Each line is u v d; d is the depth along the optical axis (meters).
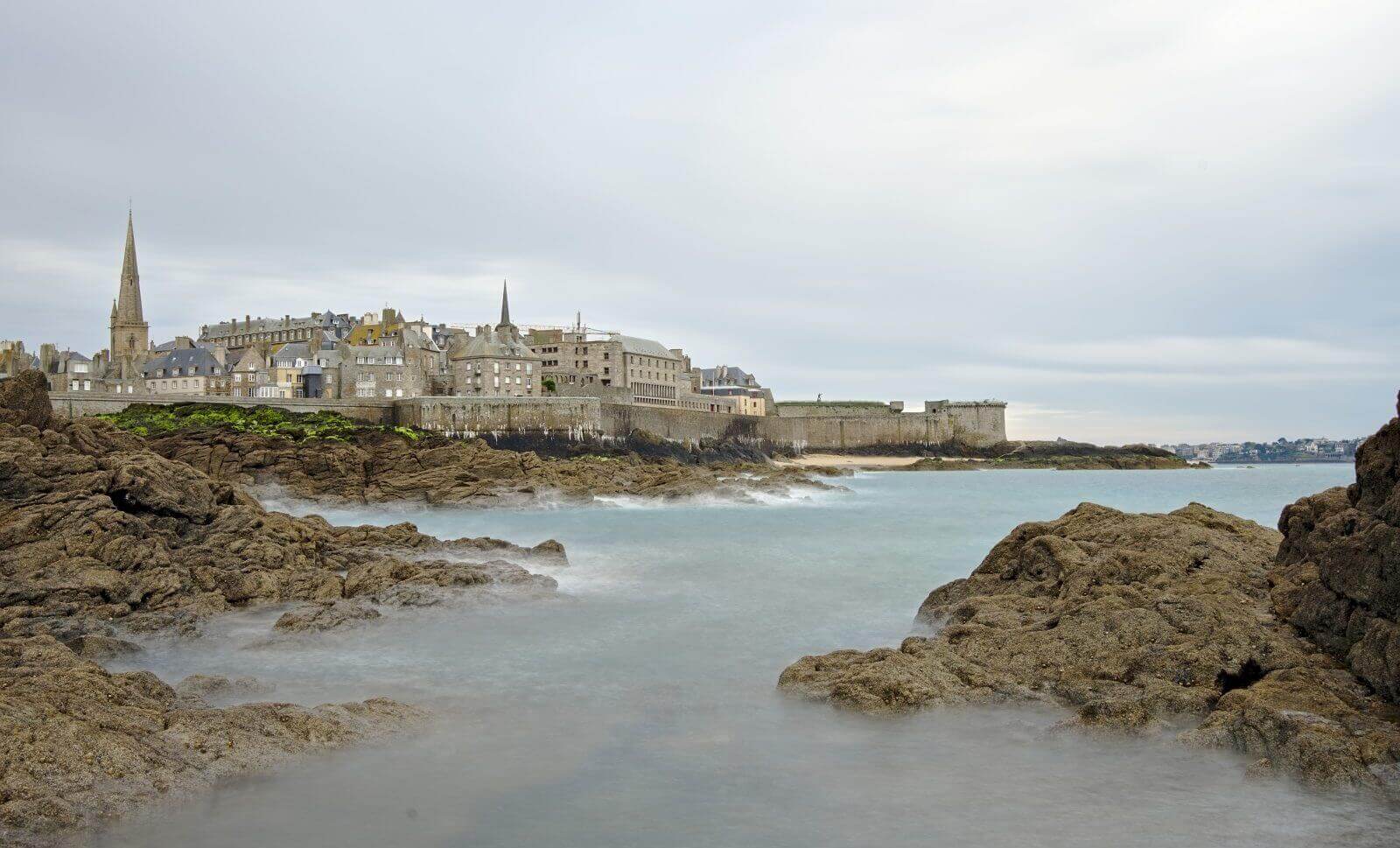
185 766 18.45
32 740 17.58
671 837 16.94
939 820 17.48
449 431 125.81
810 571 45.78
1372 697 20.73
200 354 159.00
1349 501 26.62
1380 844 16.22
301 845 16.48
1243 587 27.95
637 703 24.33
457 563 40.06
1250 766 18.91
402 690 25.48
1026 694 23.14
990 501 99.25
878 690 23.28
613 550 53.84
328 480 82.62
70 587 32.03
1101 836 16.78
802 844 16.67
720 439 172.00
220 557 37.97
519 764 20.20
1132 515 34.75
